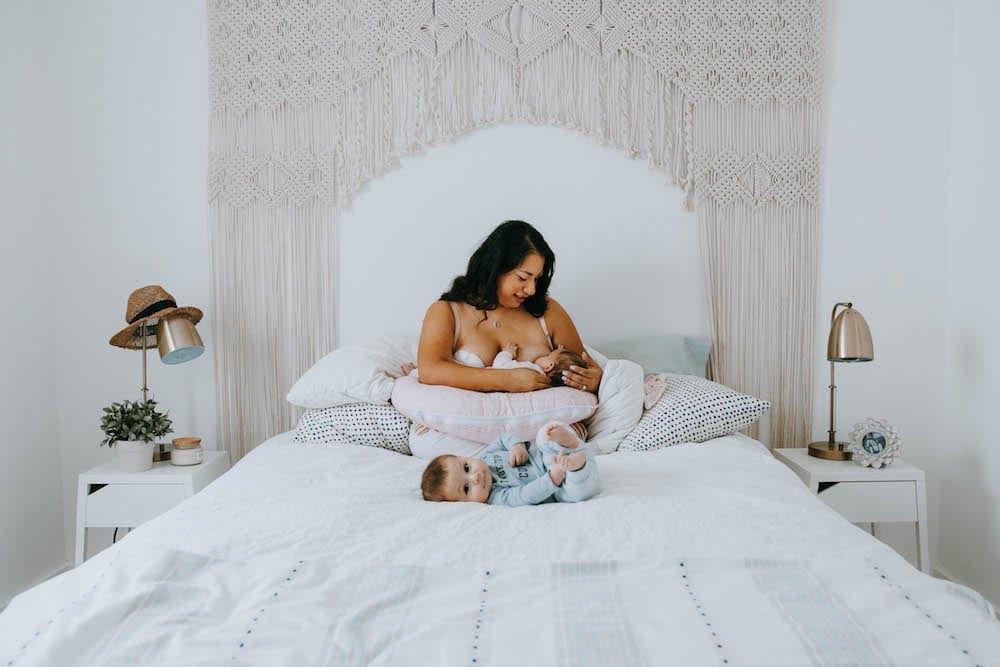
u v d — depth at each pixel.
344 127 2.79
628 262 2.79
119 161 2.81
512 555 1.40
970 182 2.60
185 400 2.86
